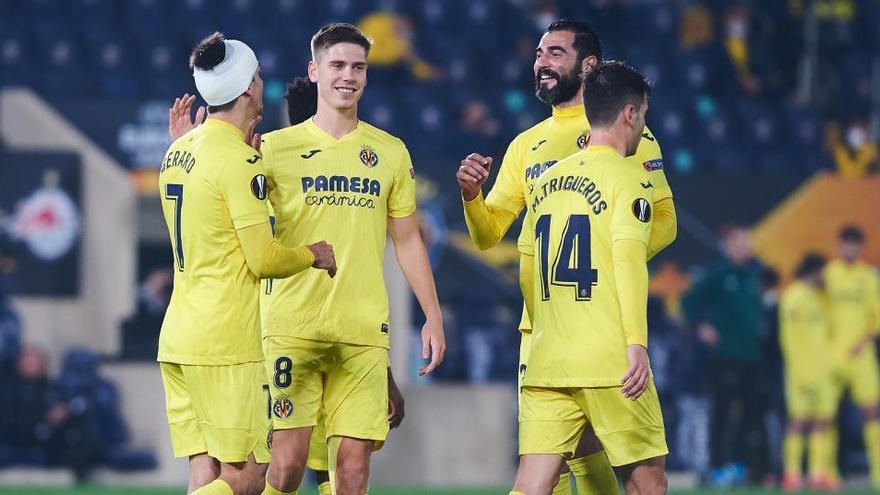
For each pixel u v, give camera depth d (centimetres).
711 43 6794
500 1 6950
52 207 5272
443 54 6600
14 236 5244
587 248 2178
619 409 2167
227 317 2222
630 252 2123
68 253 5275
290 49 6450
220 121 2264
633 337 2098
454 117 6075
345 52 2366
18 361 4797
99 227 5312
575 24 2456
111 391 4800
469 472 4688
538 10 6881
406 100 6112
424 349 2417
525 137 2508
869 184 5528
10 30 6331
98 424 4756
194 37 6481
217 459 2252
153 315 5122
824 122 6606
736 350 4997
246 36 6481
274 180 2373
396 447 4628
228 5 6756
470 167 2378
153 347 5062
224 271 2228
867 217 5522
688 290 5094
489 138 5984
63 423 4741
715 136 6275
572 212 2192
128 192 5325
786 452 5231
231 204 2205
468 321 5231
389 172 2409
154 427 4809
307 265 2248
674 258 5416
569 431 2225
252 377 2239
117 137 5347
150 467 4778
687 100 6425
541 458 2222
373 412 2386
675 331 5262
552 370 2189
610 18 6906
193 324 2225
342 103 2378
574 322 2178
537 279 2236
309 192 2367
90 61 6256
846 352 5294
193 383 2233
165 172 2277
